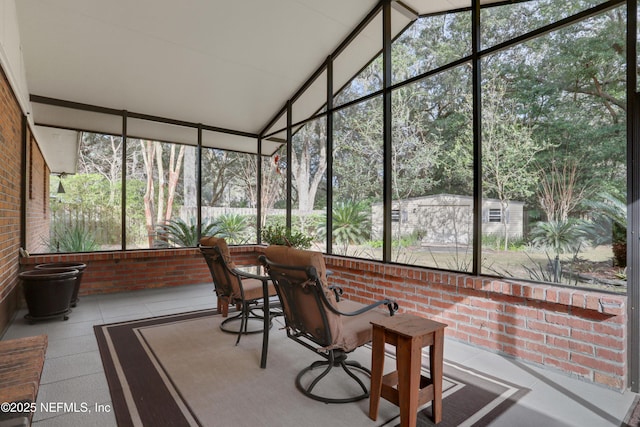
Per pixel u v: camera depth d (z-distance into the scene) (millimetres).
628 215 2342
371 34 4586
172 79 4820
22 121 4242
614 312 2232
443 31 5520
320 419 1969
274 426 1899
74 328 3486
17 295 4070
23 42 3773
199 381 2396
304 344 2383
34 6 3436
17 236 4059
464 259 4535
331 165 4922
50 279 3578
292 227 6629
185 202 8453
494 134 4164
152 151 8234
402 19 4480
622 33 3512
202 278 5812
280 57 4801
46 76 4324
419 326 1912
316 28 4406
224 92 5320
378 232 5418
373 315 2539
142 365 2639
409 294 3578
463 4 4156
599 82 3592
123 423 1907
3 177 3236
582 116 3611
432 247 4883
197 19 3945
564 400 2176
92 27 3793
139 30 3945
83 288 4836
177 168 8461
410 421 1772
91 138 7660
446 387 2334
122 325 3590
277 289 2488
